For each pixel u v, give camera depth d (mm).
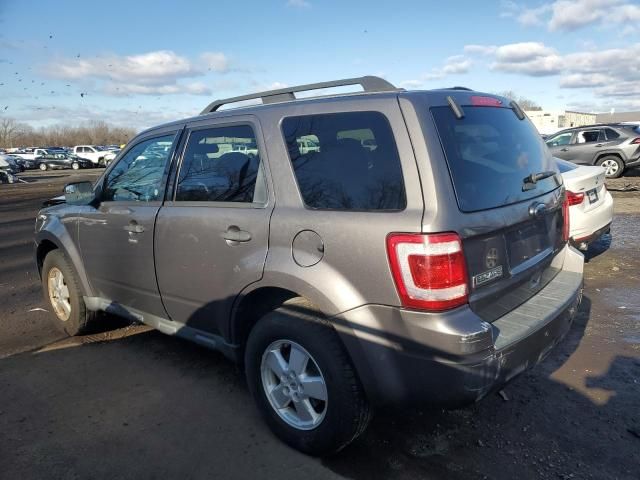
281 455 2936
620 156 15609
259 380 3082
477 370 2371
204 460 2904
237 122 3240
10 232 11086
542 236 3141
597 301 5207
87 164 44844
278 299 3139
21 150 54375
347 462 2857
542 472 2727
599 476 2682
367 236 2512
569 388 3547
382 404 2609
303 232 2756
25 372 4055
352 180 2660
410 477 2719
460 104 2781
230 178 3211
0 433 3211
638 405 3314
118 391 3707
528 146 3213
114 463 2893
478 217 2520
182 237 3396
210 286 3271
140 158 3916
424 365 2422
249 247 2994
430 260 2346
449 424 3186
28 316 5387
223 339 3346
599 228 5875
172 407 3469
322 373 2730
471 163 2643
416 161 2467
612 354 4023
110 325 4992
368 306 2539
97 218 4133
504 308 2783
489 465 2797
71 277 4559
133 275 3887
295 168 2889
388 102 2627
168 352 4359
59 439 3135
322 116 2848
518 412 3287
